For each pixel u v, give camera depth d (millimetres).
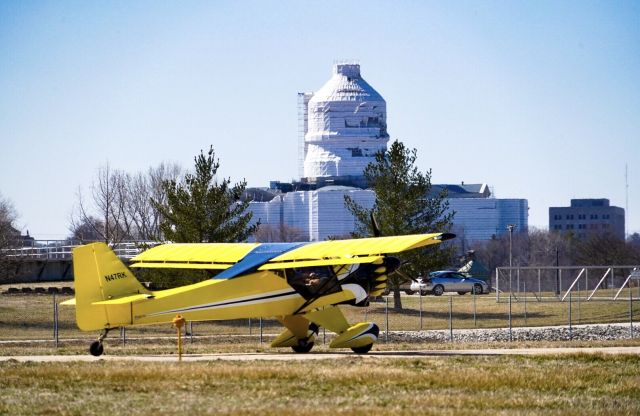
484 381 47156
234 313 60219
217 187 117688
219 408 40312
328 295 63688
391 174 128750
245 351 66938
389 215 127688
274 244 64688
